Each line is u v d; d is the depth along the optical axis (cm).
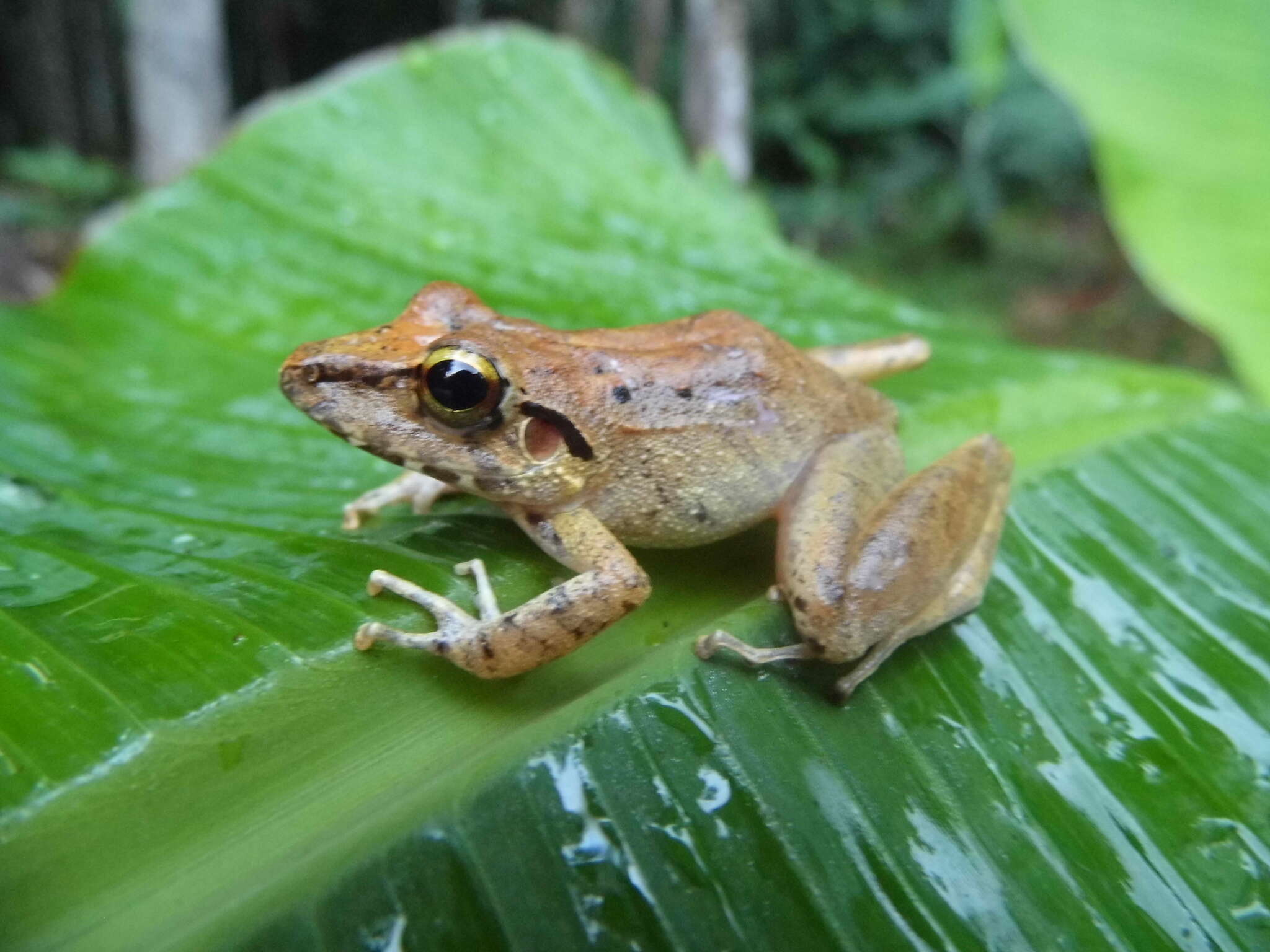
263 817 6
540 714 7
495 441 7
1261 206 11
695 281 12
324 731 6
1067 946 6
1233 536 9
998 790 7
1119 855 7
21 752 6
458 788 6
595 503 8
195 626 6
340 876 6
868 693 7
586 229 12
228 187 12
